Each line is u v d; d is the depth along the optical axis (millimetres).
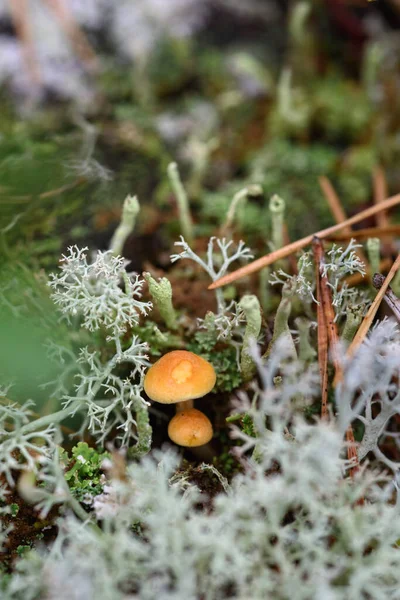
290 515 226
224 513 209
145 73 348
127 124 334
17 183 285
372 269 258
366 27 370
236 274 251
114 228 293
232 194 313
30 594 206
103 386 248
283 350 218
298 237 300
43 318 252
